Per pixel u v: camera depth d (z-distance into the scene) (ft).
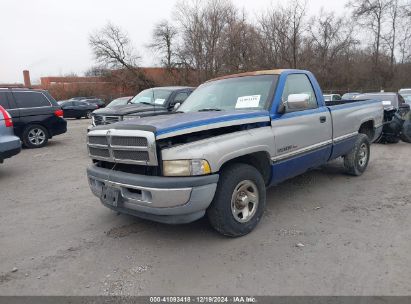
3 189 21.95
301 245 12.64
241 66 121.08
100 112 29.89
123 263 11.95
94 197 19.51
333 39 132.46
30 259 12.53
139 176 12.22
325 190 19.11
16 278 11.31
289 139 15.29
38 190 21.42
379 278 10.43
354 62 141.49
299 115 15.99
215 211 12.73
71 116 95.71
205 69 127.54
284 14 116.47
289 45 118.21
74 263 12.11
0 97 35.76
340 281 10.36
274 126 14.67
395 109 35.24
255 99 15.49
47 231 14.97
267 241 13.08
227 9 130.52
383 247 12.30
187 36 135.23
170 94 32.48
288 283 10.38
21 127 36.99
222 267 11.43
